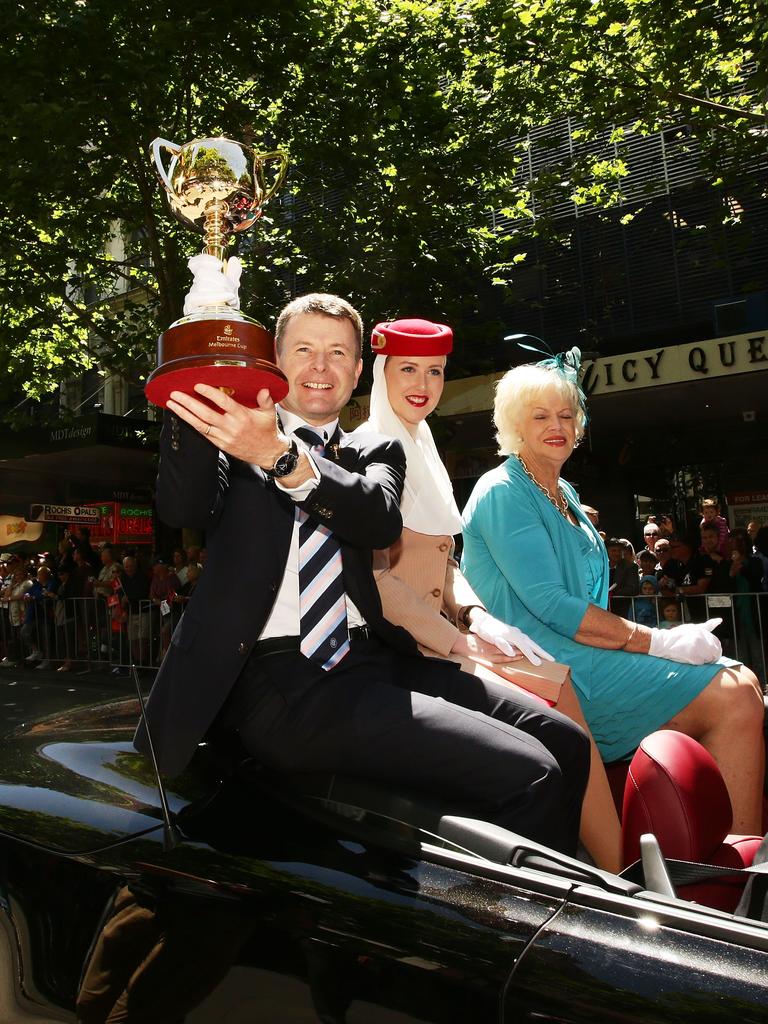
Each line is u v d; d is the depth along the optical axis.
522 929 1.33
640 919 1.31
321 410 2.13
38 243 12.68
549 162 14.63
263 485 1.89
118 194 12.61
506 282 12.38
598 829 2.21
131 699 2.44
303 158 11.03
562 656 2.58
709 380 11.86
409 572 2.53
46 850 1.73
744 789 2.38
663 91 9.45
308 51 10.69
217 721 1.92
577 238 15.30
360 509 1.78
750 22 8.82
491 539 2.68
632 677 2.49
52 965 1.67
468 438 14.30
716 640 2.50
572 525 2.82
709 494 15.38
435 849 1.52
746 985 1.18
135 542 19.97
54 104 9.47
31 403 21.55
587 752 1.96
